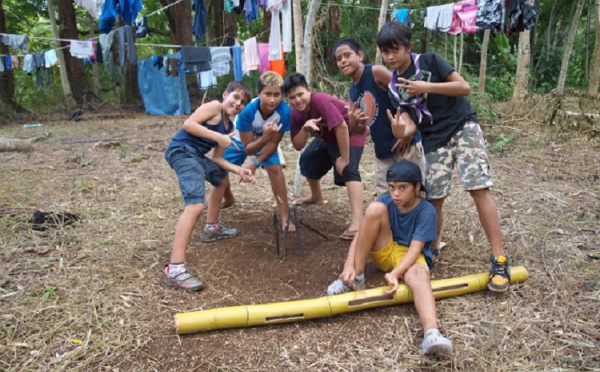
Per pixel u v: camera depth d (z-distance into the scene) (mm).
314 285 2854
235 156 3965
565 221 3746
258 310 2379
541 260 3082
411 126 2791
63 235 3594
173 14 15680
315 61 9375
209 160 3393
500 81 14016
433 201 2922
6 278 2865
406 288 2520
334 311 2434
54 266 3070
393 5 11148
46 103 13047
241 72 8453
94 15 6047
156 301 2668
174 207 4352
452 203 4273
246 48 7898
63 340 2289
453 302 2613
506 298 2633
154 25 18328
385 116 3127
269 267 3094
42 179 5223
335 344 2268
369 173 5531
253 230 3783
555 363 2098
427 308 2287
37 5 15086
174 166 3021
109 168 5832
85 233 3656
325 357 2172
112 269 3051
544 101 8031
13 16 15539
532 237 3445
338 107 3469
